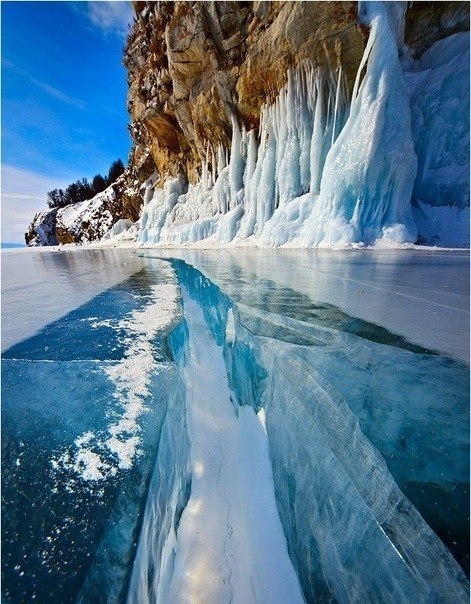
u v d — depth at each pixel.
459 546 0.90
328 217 10.24
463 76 10.29
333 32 10.26
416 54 12.52
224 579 1.72
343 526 1.25
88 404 1.65
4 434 1.40
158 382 1.92
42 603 0.77
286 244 11.67
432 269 4.96
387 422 1.38
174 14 14.53
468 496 1.05
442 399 1.51
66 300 4.26
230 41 13.60
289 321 2.76
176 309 3.73
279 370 2.15
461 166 10.45
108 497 1.09
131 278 6.43
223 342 4.17
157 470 1.33
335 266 5.67
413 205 11.09
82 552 0.90
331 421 1.53
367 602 1.05
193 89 16.58
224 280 4.95
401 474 1.14
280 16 11.04
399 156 9.07
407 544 0.98
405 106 9.37
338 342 2.25
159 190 25.81
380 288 3.78
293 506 1.73
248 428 2.77
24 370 2.03
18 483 1.13
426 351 2.01
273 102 13.49
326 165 10.49
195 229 18.14
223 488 2.33
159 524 1.33
